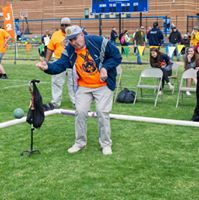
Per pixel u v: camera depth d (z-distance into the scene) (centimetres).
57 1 5606
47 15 5697
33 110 632
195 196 491
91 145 694
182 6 4828
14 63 2302
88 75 628
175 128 815
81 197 488
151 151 662
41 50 2461
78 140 662
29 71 1892
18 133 768
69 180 539
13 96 1187
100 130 649
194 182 532
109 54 616
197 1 4984
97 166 591
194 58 1141
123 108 1030
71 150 655
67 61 635
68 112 895
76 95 651
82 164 600
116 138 739
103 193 498
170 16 4891
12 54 2988
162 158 627
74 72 636
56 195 493
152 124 848
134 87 1370
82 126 654
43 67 618
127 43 3053
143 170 575
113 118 832
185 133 776
